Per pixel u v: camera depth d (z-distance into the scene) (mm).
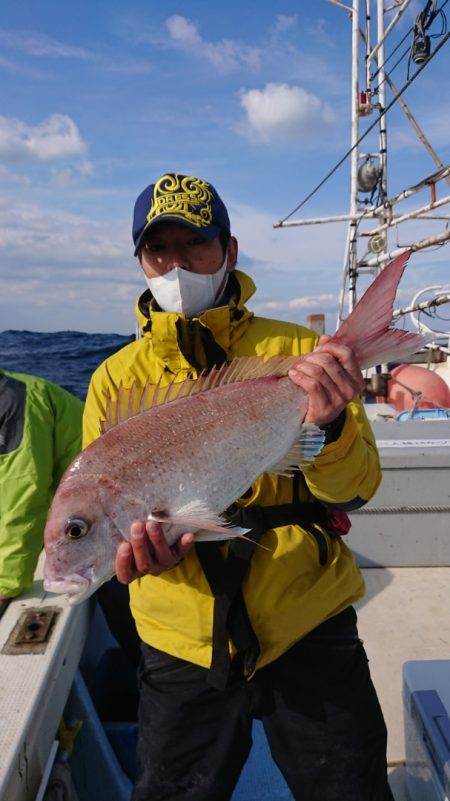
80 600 1612
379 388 7359
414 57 5430
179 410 1736
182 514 1597
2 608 2428
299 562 1767
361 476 1711
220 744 1854
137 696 2959
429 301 6199
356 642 1943
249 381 1819
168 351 1938
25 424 2613
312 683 1840
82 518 1602
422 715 2074
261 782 2441
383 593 3816
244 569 1731
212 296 2014
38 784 1826
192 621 1795
